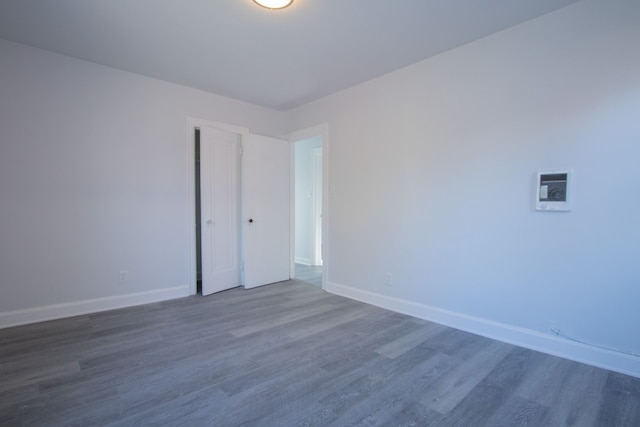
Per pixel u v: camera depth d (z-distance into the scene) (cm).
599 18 218
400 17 241
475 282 280
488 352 244
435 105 304
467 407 180
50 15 240
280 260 472
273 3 223
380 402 184
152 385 199
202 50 294
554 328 240
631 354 212
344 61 315
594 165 222
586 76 223
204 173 392
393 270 342
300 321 308
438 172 303
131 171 348
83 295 323
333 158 405
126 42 281
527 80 249
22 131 290
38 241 300
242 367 221
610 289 218
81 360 229
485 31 262
